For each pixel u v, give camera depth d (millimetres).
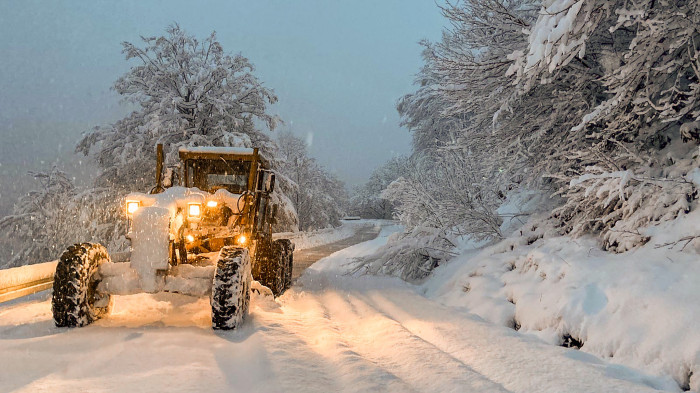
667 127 7066
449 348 4902
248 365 3852
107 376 3443
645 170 6656
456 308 7008
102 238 22078
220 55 23031
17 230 29062
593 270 5801
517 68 6977
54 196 29172
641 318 4609
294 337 4879
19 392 3064
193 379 3416
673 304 4484
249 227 7441
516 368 4152
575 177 6754
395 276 10852
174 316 5785
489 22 8836
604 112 6418
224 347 4328
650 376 4012
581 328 5043
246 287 5504
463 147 10031
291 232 26859
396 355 4492
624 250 6055
